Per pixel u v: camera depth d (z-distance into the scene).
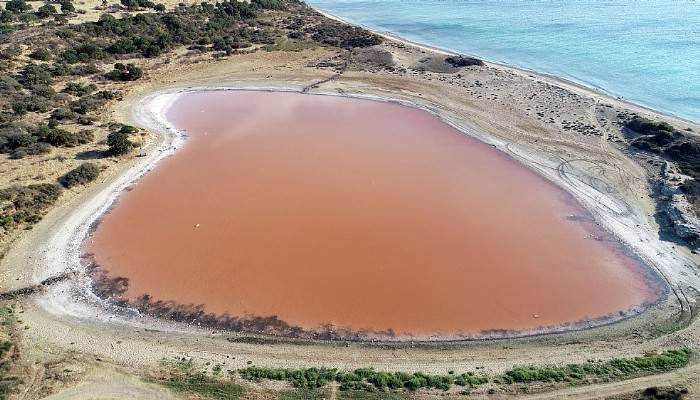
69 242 49.00
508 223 52.78
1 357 35.34
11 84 77.19
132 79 89.94
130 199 56.47
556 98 82.00
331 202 56.06
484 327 40.31
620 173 60.59
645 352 37.34
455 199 56.75
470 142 69.88
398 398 33.09
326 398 32.97
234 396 33.00
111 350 36.97
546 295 43.56
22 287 42.88
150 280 44.84
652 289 43.91
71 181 57.22
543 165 63.25
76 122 71.81
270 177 61.09
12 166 59.50
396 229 51.66
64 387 33.28
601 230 51.47
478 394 33.38
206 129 73.94
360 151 67.44
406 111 80.25
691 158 60.75
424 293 43.62
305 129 74.00
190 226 52.16
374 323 40.53
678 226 50.03
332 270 46.16
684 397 32.66
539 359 36.94
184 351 37.28
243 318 40.97
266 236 50.59
